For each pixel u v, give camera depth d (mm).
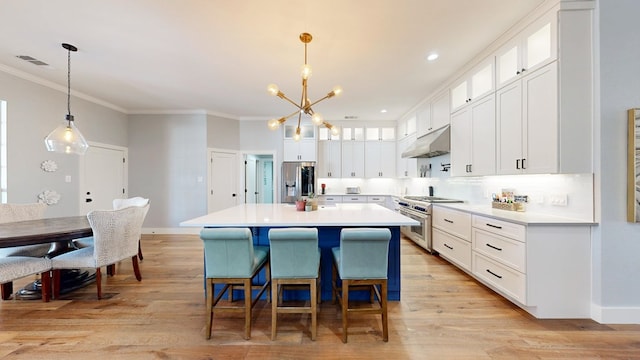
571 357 1755
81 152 3068
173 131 5645
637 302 2115
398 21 2465
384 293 1955
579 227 2189
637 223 2107
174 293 2758
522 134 2557
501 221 2482
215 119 5820
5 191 3488
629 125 2096
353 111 5707
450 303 2520
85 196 4594
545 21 2283
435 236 3934
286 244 1946
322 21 2457
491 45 2918
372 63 3346
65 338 1975
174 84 4078
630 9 2121
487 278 2693
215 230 1927
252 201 7270
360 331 2072
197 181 5648
